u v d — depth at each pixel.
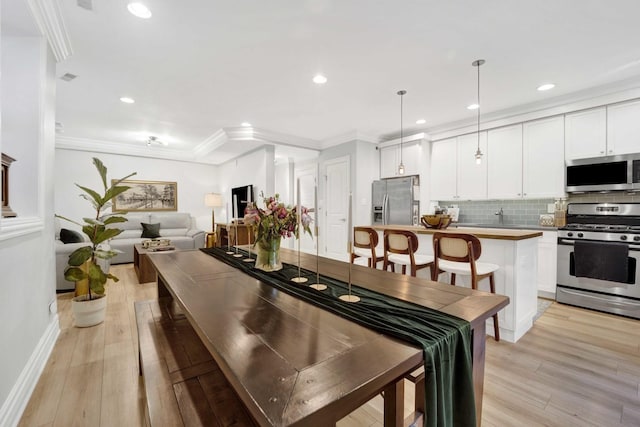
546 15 2.03
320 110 3.96
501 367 1.99
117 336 2.45
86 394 1.71
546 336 2.47
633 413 1.55
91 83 3.12
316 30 2.21
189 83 3.13
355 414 1.57
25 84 2.01
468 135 4.39
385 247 2.90
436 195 4.80
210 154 6.29
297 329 0.95
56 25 2.07
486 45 2.41
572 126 3.44
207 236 6.74
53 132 2.40
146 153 6.47
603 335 2.49
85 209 5.93
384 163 5.31
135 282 4.09
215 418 0.94
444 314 1.06
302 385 0.64
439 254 2.46
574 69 2.79
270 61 2.67
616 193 3.35
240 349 0.81
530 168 3.77
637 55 2.55
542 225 3.79
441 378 0.86
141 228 6.13
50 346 2.19
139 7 1.95
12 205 1.97
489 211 4.48
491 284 2.42
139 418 1.53
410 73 2.88
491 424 1.48
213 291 1.37
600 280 3.04
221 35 2.28
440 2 1.92
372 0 1.90
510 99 3.54
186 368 1.25
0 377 1.39
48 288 2.25
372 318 1.02
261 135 4.98
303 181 7.22
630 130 3.04
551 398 1.68
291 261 2.08
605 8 1.95
